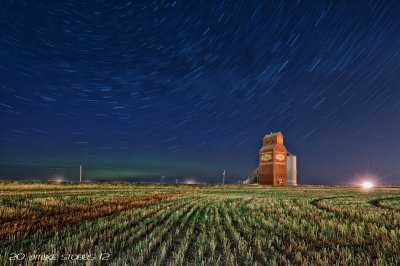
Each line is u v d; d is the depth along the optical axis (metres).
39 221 16.44
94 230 14.16
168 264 9.65
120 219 17.73
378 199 39.62
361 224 17.42
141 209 22.98
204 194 46.34
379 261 10.19
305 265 9.76
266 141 95.50
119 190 50.84
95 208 22.67
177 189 64.06
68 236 12.61
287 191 62.03
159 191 51.97
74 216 18.31
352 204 30.88
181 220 18.39
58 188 51.09
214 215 21.06
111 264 9.13
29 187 49.38
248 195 45.31
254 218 19.73
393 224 17.91
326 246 12.58
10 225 15.04
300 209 25.48
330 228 16.05
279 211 23.36
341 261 10.08
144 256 10.40
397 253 11.47
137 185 68.81
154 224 16.70
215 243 12.62
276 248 12.07
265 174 92.31
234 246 12.23
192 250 11.48
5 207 21.81
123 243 11.41
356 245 12.81
